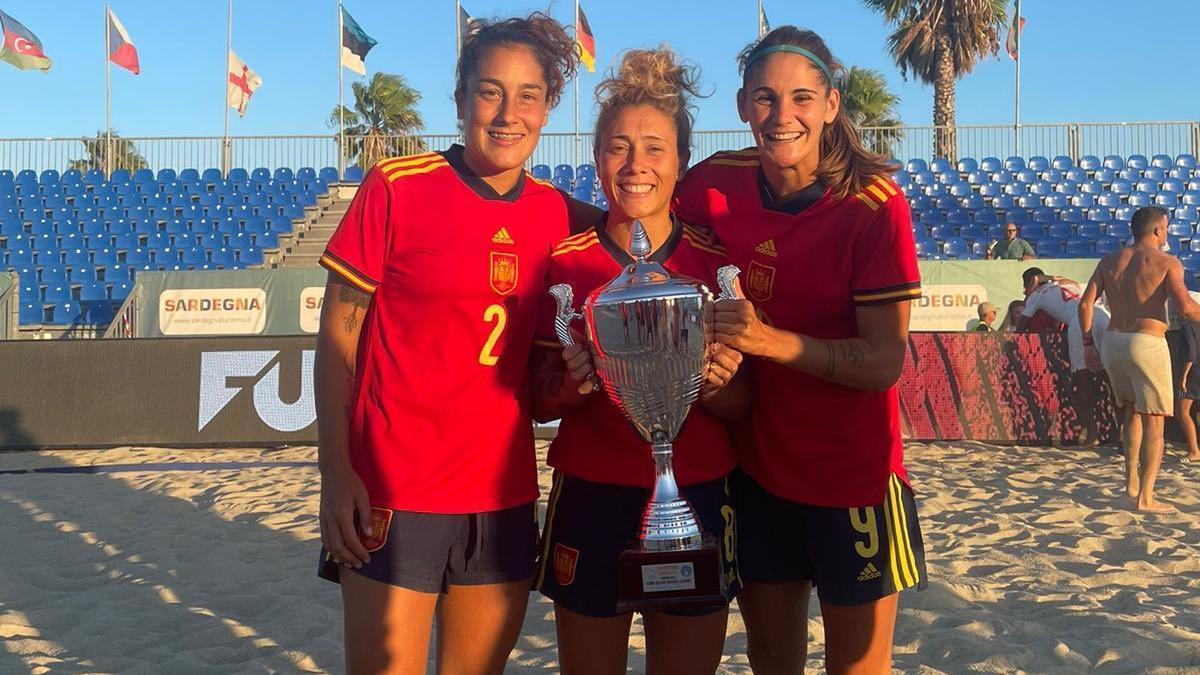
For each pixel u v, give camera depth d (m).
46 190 19.55
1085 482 7.02
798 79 2.17
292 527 5.88
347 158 21.16
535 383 2.30
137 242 17.81
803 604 2.47
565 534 2.28
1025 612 4.13
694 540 2.02
